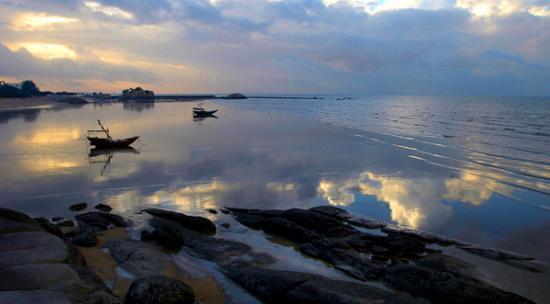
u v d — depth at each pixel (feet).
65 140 114.83
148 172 72.23
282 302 28.76
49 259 29.17
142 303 25.63
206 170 73.87
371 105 407.23
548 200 56.80
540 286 32.37
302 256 37.76
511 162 82.02
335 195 58.59
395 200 56.59
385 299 27.02
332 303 26.68
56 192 59.06
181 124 172.86
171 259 35.50
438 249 39.75
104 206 51.49
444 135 127.65
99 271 32.42
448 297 28.91
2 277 26.14
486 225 47.57
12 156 88.48
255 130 147.13
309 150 97.81
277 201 55.47
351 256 35.76
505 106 326.65
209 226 44.29
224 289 30.89
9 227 35.35
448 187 63.16
